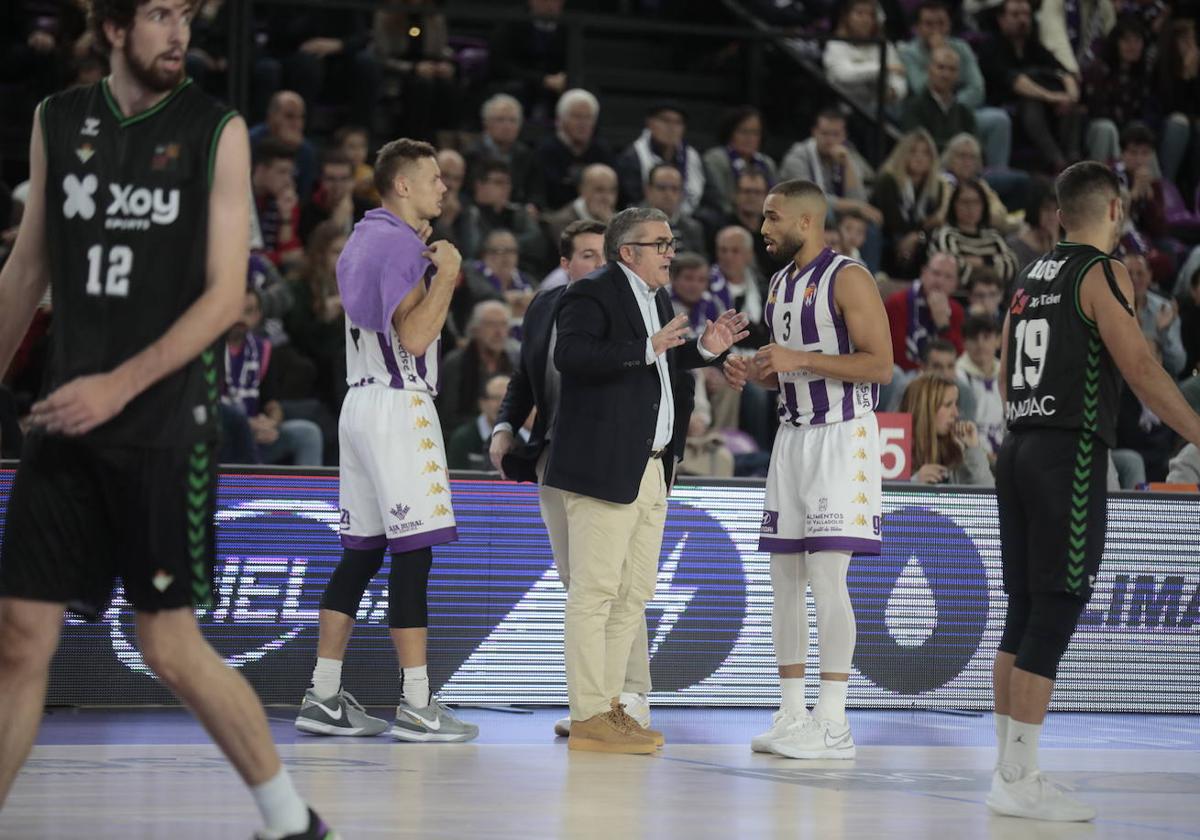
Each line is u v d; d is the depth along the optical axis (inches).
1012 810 454.0
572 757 559.2
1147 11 1540.4
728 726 672.4
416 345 595.2
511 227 1131.3
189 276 330.6
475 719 676.1
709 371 1011.3
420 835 391.2
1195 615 788.0
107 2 330.3
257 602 694.5
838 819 436.8
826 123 1237.7
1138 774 556.1
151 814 414.0
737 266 1083.3
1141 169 1379.2
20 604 328.8
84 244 331.9
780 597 601.6
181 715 657.0
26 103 1164.5
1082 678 773.3
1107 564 775.1
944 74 1333.7
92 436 324.2
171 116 334.0
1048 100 1428.4
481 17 1170.6
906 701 756.0
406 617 604.4
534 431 644.1
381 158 619.2
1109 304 474.6
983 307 1111.0
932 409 833.5
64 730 604.4
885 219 1235.2
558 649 729.6
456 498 717.3
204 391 331.6
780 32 1246.9
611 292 595.2
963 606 764.0
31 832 385.1
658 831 407.5
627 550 607.8
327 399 1010.1
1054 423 482.3
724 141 1244.5
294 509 700.7
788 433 604.7
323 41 1219.9
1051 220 1253.7
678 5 1441.9
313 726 612.4
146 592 327.9
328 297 1010.7
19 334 348.8
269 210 1080.8
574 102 1172.5
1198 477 894.4
